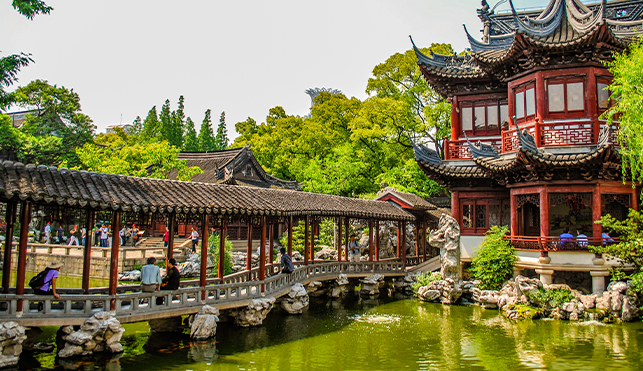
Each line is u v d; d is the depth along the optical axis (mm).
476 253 26062
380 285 28453
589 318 19531
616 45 21656
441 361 14578
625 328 18250
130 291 16906
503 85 26922
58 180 13766
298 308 21375
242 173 46031
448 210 38188
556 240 23047
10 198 12453
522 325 19094
